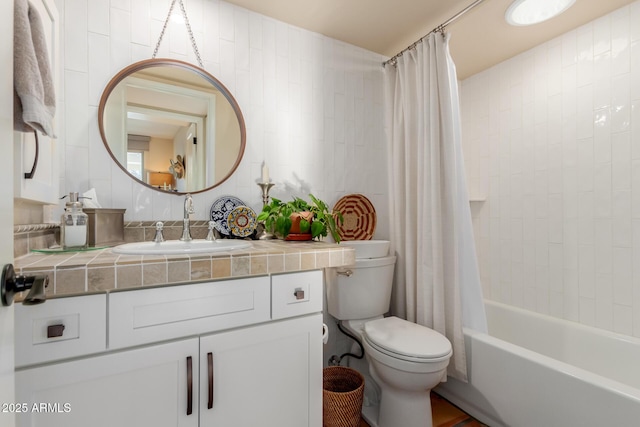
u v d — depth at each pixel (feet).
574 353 5.62
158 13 4.63
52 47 3.48
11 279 1.41
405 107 6.08
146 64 4.50
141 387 2.60
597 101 5.59
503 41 6.34
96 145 4.19
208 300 2.91
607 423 3.40
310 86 5.97
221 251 3.28
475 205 7.79
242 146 5.20
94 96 4.19
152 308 2.66
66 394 2.33
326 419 4.62
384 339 4.41
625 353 5.00
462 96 8.14
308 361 3.48
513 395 4.33
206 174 4.93
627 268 5.22
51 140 3.39
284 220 4.71
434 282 5.20
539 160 6.48
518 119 6.87
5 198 1.41
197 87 4.89
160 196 4.61
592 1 5.14
